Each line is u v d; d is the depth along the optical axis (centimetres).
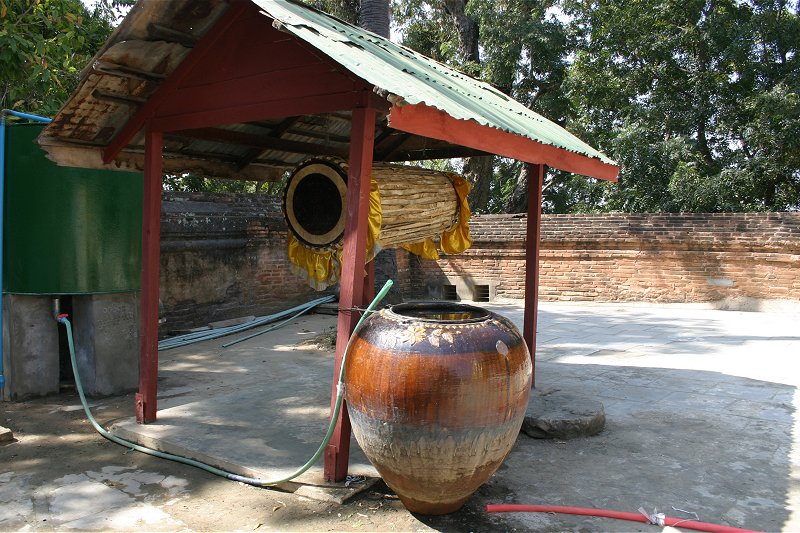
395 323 373
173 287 1029
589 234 1517
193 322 1066
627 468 468
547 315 1327
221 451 471
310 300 1322
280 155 712
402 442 353
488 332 368
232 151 679
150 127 530
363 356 371
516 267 1603
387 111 414
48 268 635
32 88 815
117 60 479
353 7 1647
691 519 387
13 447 517
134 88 518
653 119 1788
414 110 365
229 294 1141
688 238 1422
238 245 1151
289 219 496
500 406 355
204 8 452
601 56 1844
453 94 469
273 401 604
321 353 907
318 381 689
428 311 449
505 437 365
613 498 417
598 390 685
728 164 1773
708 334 1069
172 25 461
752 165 1664
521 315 1320
